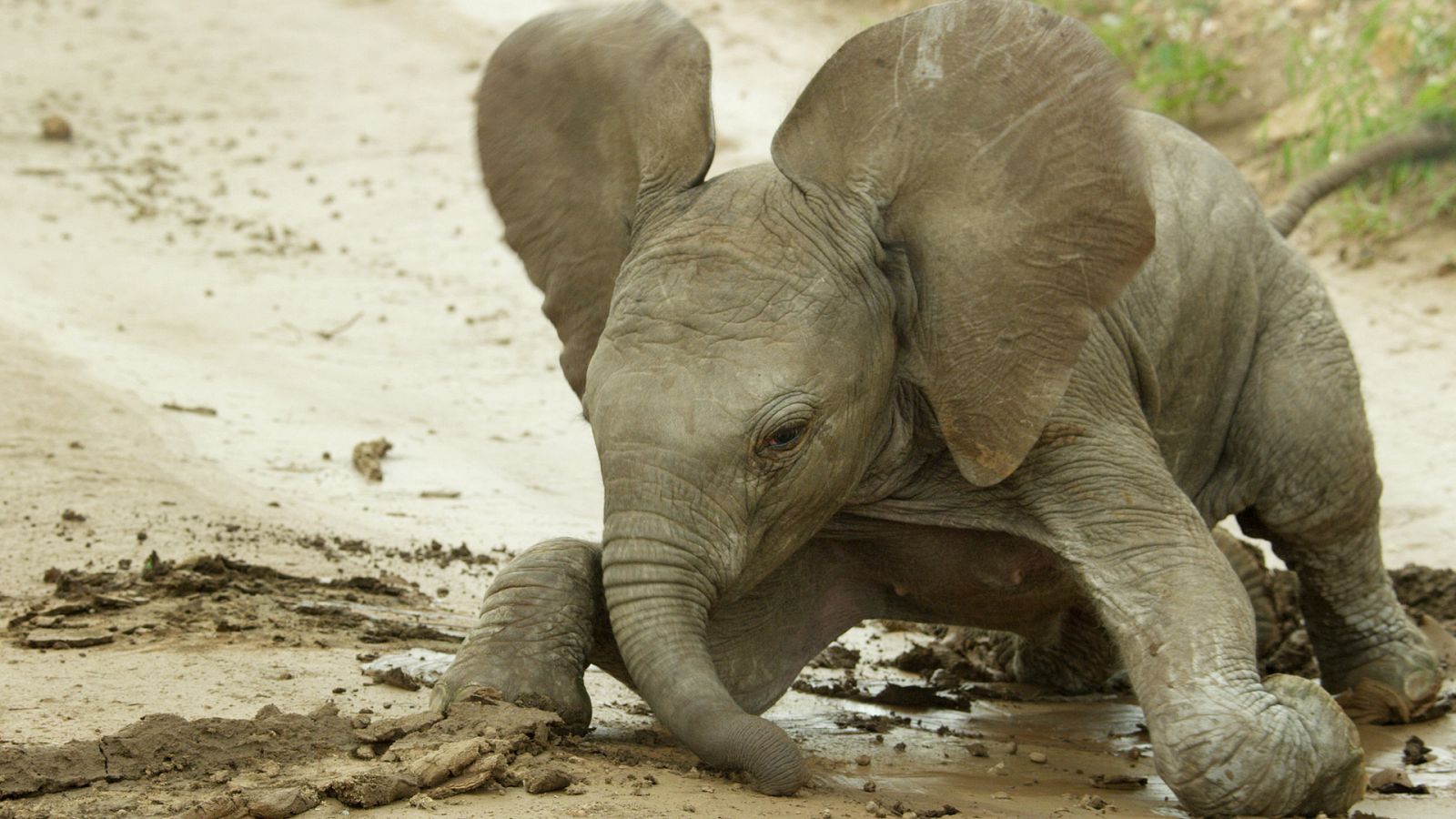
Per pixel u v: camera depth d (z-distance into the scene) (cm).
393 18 4225
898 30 957
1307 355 1211
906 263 965
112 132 3491
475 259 2811
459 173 3250
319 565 1495
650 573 888
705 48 1000
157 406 1986
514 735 901
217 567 1402
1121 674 1383
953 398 966
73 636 1182
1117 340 1075
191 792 837
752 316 912
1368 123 2645
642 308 923
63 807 812
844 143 957
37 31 4222
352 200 3108
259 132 3500
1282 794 926
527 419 2147
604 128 1030
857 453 957
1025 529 1033
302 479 1812
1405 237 2511
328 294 2619
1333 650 1307
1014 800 973
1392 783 1055
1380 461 1964
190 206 3056
